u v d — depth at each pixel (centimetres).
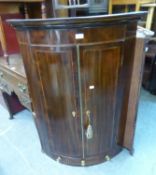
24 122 203
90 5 195
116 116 130
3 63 161
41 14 175
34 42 102
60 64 104
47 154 156
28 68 117
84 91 110
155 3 261
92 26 93
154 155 151
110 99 120
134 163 145
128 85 126
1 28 152
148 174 135
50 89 115
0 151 164
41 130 142
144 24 246
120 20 95
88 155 138
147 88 246
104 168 142
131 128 140
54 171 142
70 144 133
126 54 111
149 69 242
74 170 142
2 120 208
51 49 100
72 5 173
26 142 174
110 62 107
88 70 105
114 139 141
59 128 129
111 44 101
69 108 117
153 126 182
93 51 100
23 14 182
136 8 238
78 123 121
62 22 89
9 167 148
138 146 159
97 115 121
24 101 149
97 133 129
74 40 96
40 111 131
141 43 113
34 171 143
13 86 156
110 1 226
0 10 164
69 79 107
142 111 205
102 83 111
